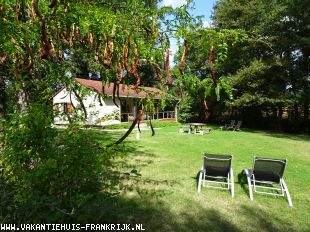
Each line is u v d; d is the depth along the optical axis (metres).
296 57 21.39
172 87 2.85
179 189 5.70
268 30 19.39
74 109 3.33
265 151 11.19
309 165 8.60
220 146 12.13
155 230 3.96
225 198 5.31
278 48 19.67
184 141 13.48
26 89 3.20
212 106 25.66
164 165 7.82
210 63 2.22
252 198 5.30
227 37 2.23
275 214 4.64
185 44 2.15
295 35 19.27
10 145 2.46
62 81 3.36
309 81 20.44
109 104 20.05
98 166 2.68
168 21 2.22
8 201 2.29
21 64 2.80
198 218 4.41
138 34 2.32
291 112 22.91
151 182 6.05
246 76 20.12
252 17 20.17
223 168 5.91
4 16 2.07
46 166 2.33
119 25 2.17
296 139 16.14
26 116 2.52
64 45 3.02
